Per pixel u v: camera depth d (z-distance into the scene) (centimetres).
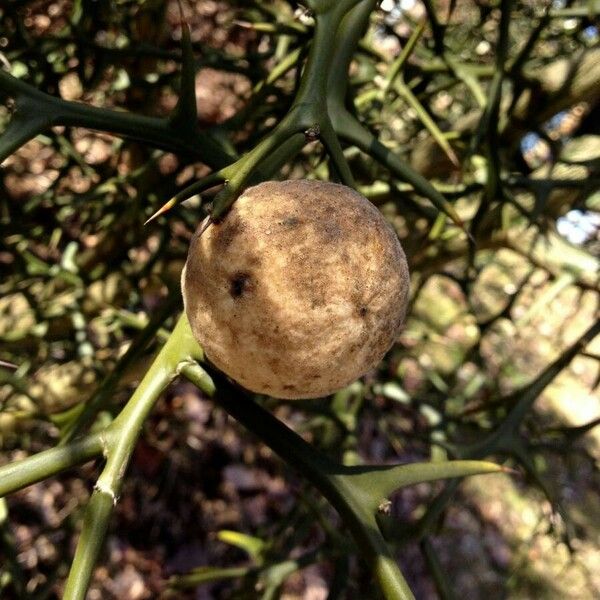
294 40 23
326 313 9
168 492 40
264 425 10
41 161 33
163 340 23
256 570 20
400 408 44
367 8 11
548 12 20
